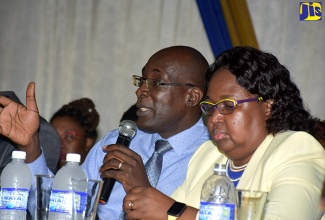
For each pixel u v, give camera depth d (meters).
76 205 3.17
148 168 4.25
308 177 2.99
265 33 7.68
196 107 4.32
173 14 8.32
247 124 3.24
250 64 3.25
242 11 7.64
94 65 8.68
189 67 4.31
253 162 3.26
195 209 3.19
